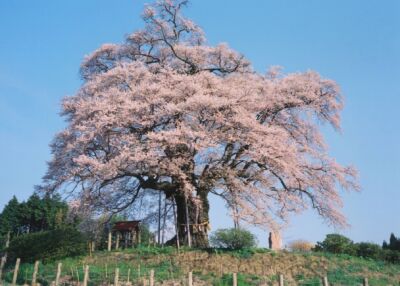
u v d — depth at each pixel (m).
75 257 25.62
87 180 24.25
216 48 29.55
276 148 24.67
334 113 28.97
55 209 52.97
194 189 25.00
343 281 19.86
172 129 24.22
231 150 26.05
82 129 23.97
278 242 26.67
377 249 25.75
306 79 28.19
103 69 30.50
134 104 24.36
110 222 29.38
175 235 26.75
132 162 23.70
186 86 25.36
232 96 25.72
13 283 21.11
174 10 29.61
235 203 24.88
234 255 22.91
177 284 19.50
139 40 29.89
